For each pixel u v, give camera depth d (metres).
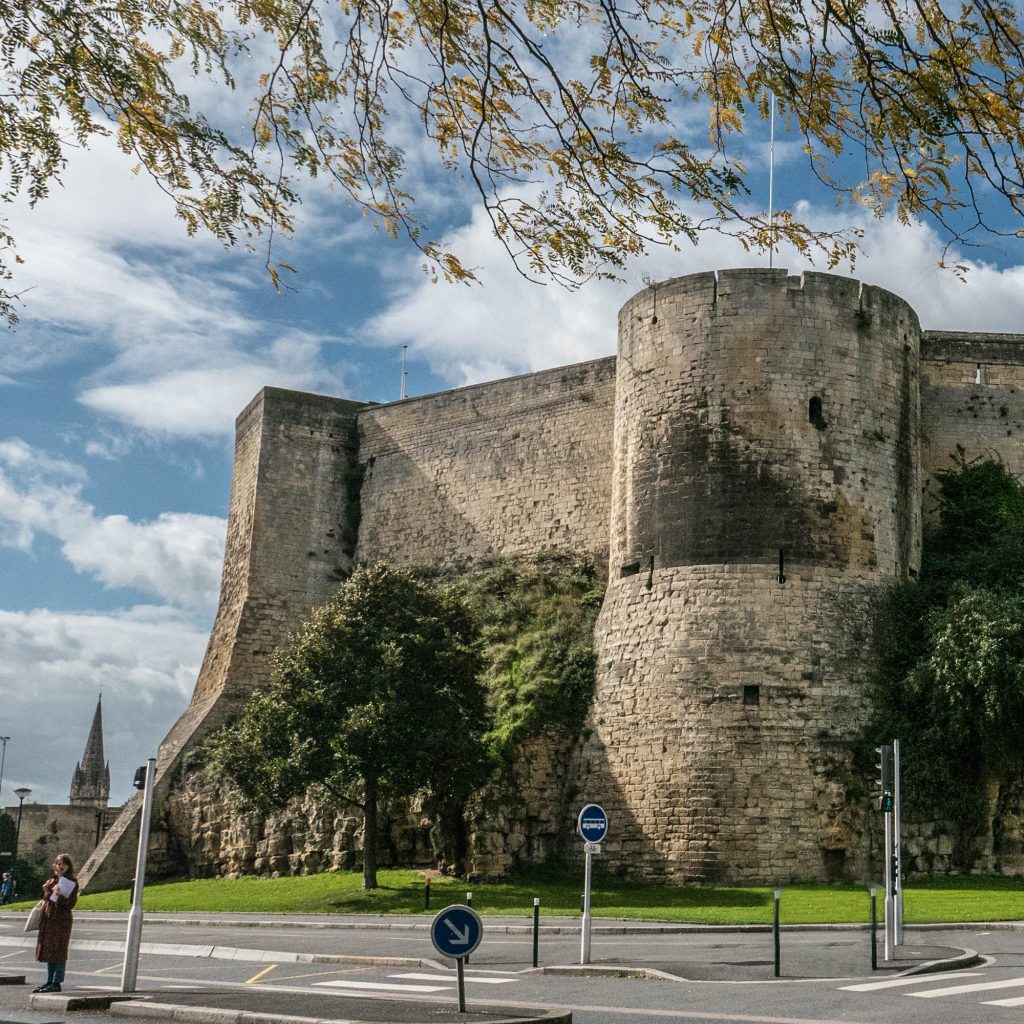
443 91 10.25
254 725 38.44
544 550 49.75
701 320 40.62
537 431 51.38
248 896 39.25
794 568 38.25
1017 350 45.97
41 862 76.00
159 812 48.81
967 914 28.11
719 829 36.19
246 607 54.31
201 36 10.50
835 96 9.60
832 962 20.17
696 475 39.53
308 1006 15.52
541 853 39.09
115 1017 16.02
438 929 14.72
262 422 56.62
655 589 39.59
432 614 39.34
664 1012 15.34
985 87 9.19
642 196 10.23
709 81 9.89
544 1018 13.91
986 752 36.12
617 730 39.22
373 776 36.28
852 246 10.05
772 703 37.06
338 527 56.81
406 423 56.09
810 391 39.53
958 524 43.75
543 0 9.84
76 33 10.34
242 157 10.66
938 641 36.75
